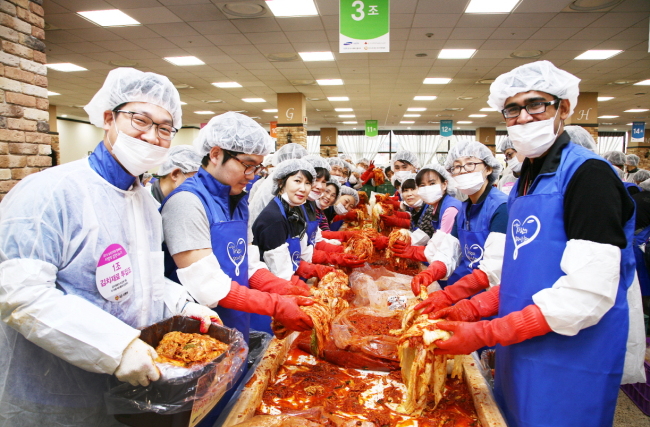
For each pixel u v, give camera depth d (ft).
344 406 4.05
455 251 7.13
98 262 3.44
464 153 6.44
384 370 4.81
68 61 28.22
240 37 23.54
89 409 3.62
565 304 3.30
